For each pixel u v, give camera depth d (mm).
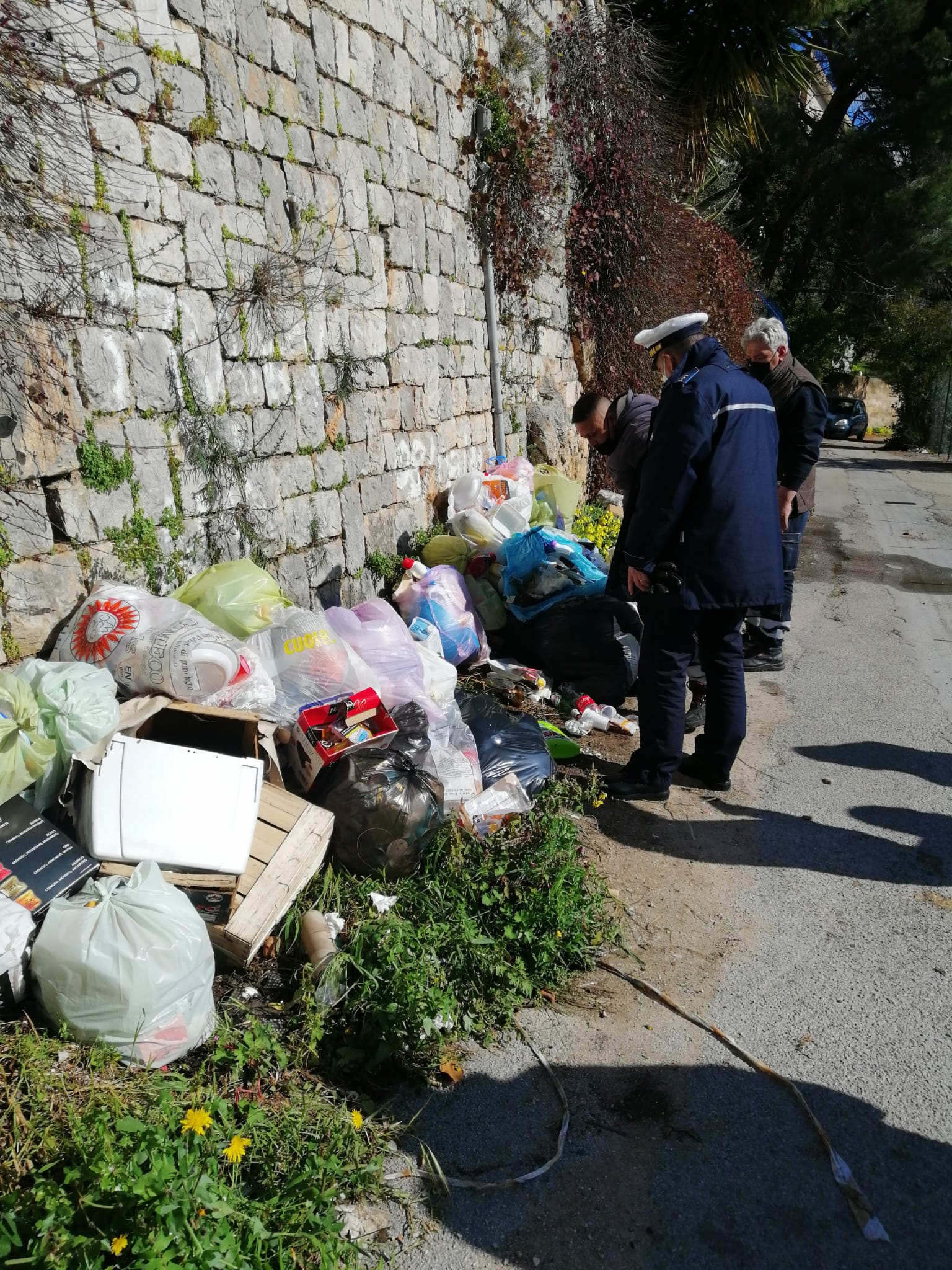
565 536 5555
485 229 7000
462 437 6750
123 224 3412
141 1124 1892
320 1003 2609
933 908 3389
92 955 2230
